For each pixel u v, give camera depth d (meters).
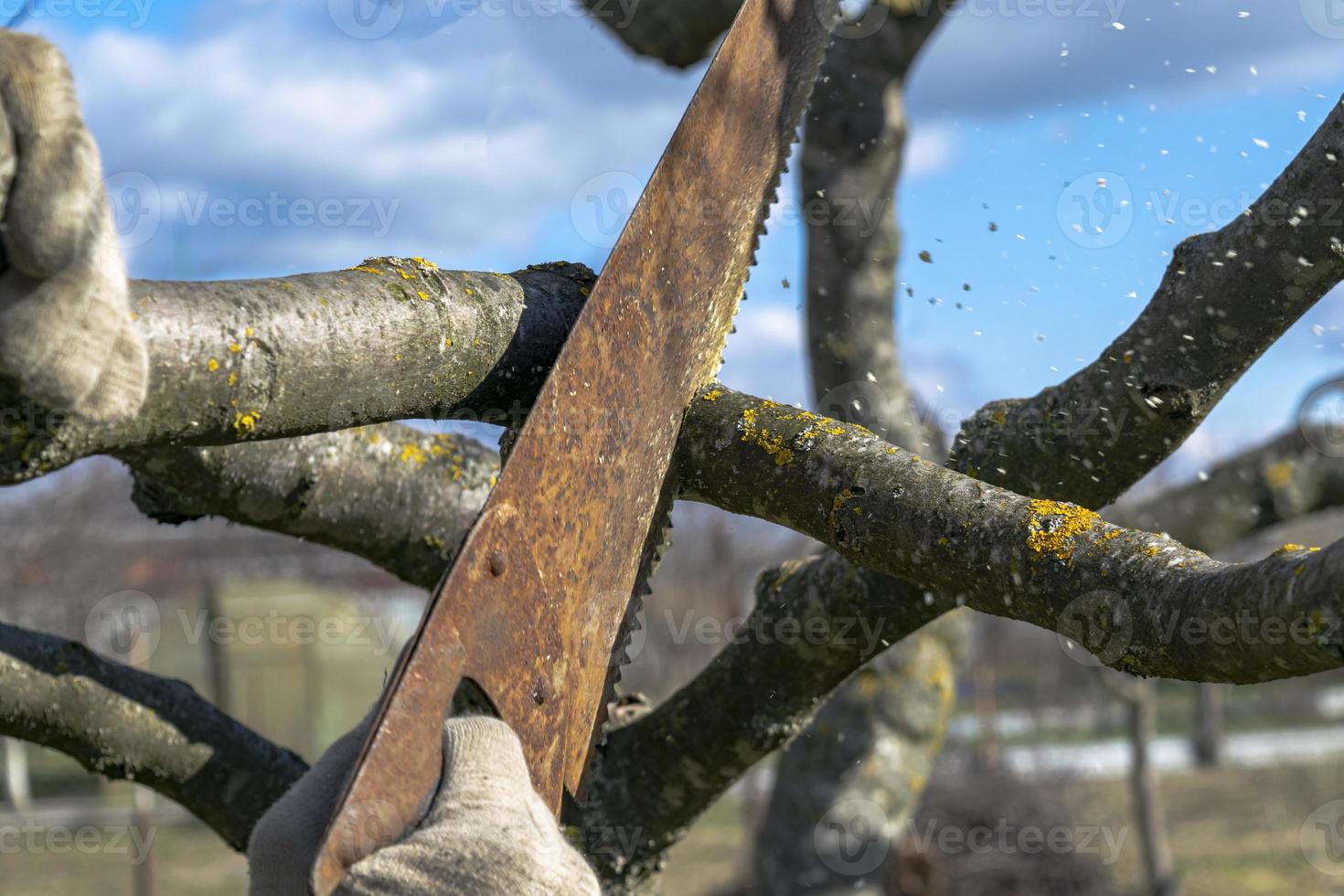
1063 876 10.85
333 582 18.92
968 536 1.30
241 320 1.27
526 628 1.31
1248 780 17.89
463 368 1.47
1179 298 1.62
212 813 2.02
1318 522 11.65
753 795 12.80
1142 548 1.20
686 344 1.52
